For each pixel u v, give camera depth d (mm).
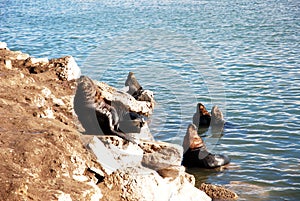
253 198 16609
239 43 47219
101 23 63969
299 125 23500
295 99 27797
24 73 18984
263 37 50469
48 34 55438
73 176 11844
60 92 17891
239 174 18500
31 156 11523
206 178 18312
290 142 21453
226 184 17781
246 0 86875
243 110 25859
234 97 28281
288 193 17031
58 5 86875
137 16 69812
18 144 11781
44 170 11469
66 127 13977
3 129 12578
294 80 32125
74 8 81812
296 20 62781
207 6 79250
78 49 46531
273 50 43281
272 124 23688
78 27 60656
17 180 10203
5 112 13766
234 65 36875
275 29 55750
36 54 44969
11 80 16375
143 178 12844
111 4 85250
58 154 11930
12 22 66750
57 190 10734
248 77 32969
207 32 54531
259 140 21734
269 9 74562
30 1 95562
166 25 60906
